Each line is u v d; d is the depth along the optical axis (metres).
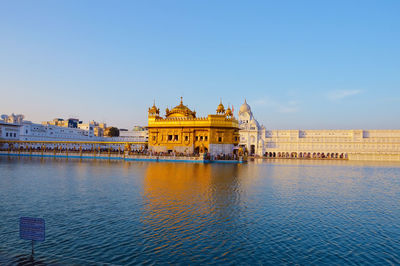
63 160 80.25
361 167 80.69
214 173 47.81
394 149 158.12
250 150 177.62
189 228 18.03
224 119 86.62
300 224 19.31
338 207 24.44
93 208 22.31
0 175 41.69
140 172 47.91
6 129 118.31
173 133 90.44
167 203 24.05
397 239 16.91
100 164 67.00
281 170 60.69
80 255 14.13
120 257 13.97
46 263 13.23
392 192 33.06
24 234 14.37
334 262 13.86
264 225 18.91
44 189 30.22
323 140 167.62
